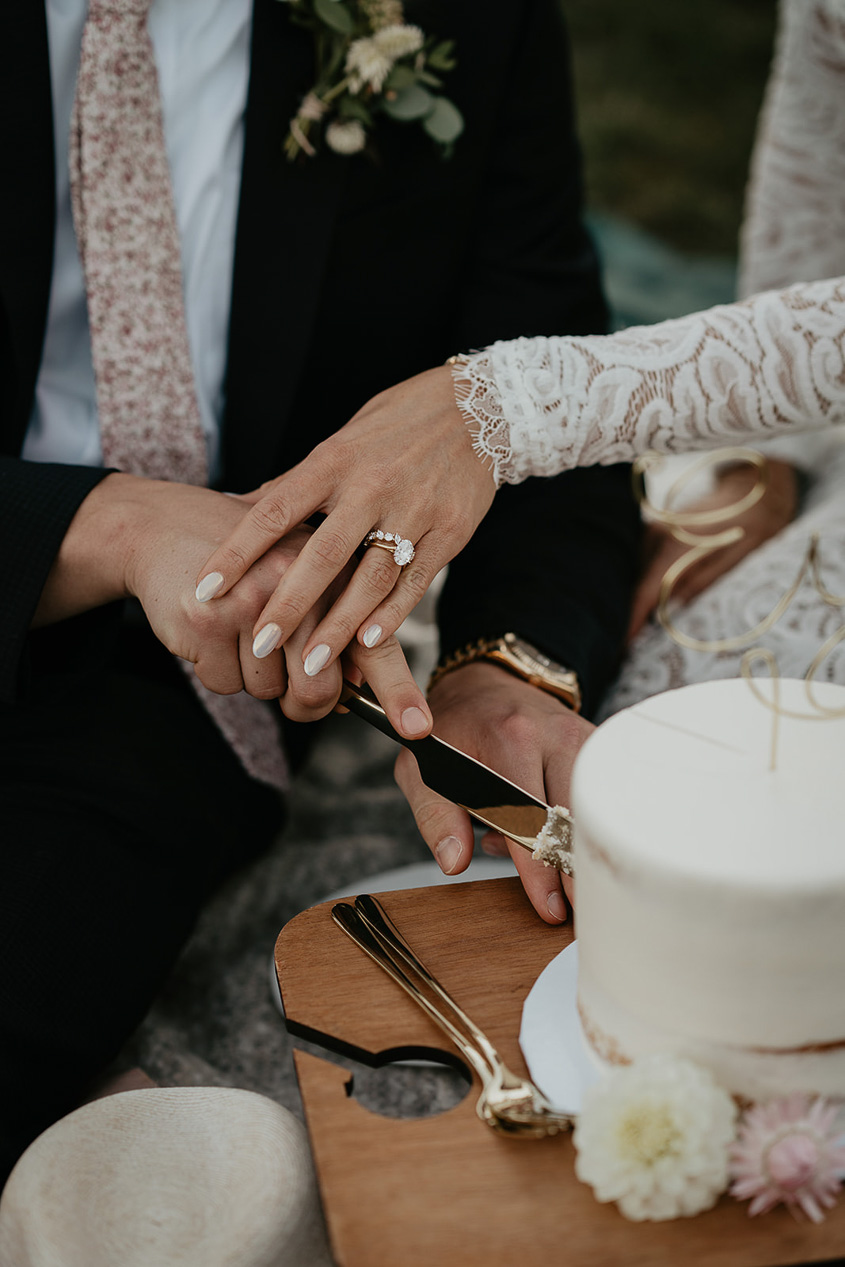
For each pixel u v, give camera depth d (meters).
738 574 1.42
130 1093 0.80
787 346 0.97
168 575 0.92
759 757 0.60
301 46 1.18
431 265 1.33
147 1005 1.10
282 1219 0.71
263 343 1.22
